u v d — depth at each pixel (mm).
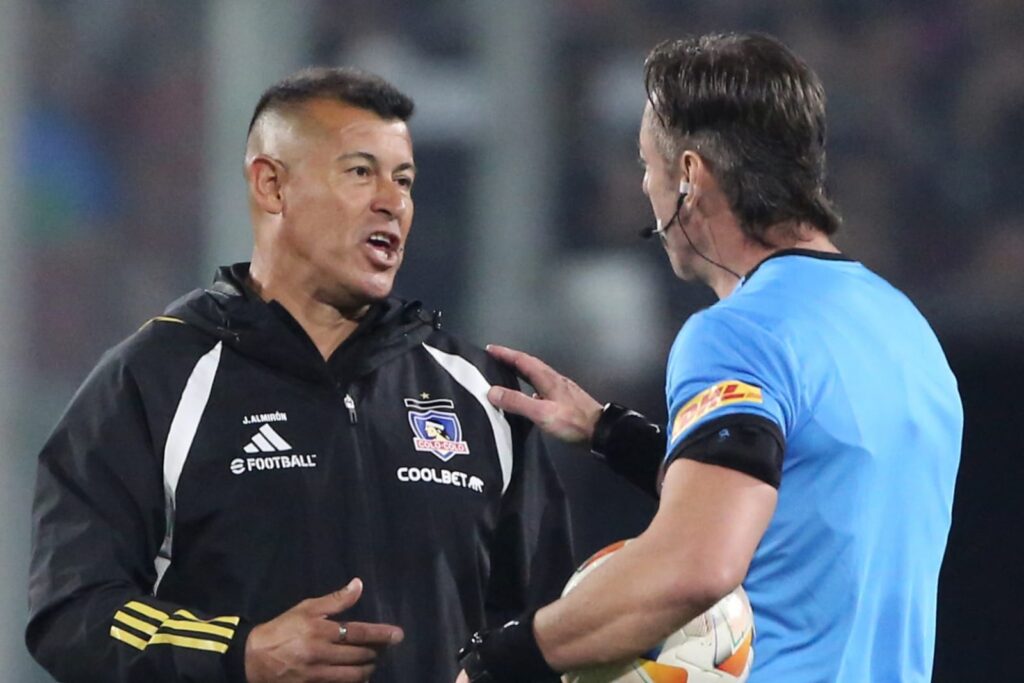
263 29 21234
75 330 22734
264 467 9742
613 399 22547
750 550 7562
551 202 22922
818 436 8055
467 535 10070
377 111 10125
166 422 9703
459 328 22453
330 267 9977
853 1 25203
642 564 7625
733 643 8102
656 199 9062
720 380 7945
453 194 22625
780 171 8641
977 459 20172
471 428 10375
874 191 24938
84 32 23375
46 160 22953
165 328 10062
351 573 9719
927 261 24703
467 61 22953
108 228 23094
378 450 10055
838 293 8445
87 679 9227
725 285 8914
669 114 8898
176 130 23266
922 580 8594
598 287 22641
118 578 9430
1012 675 19172
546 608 8227
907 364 8508
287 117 10094
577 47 23578
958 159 24844
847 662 8188
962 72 25000
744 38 8930
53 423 22219
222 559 9609
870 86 25125
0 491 20406
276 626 8883
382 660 9688
